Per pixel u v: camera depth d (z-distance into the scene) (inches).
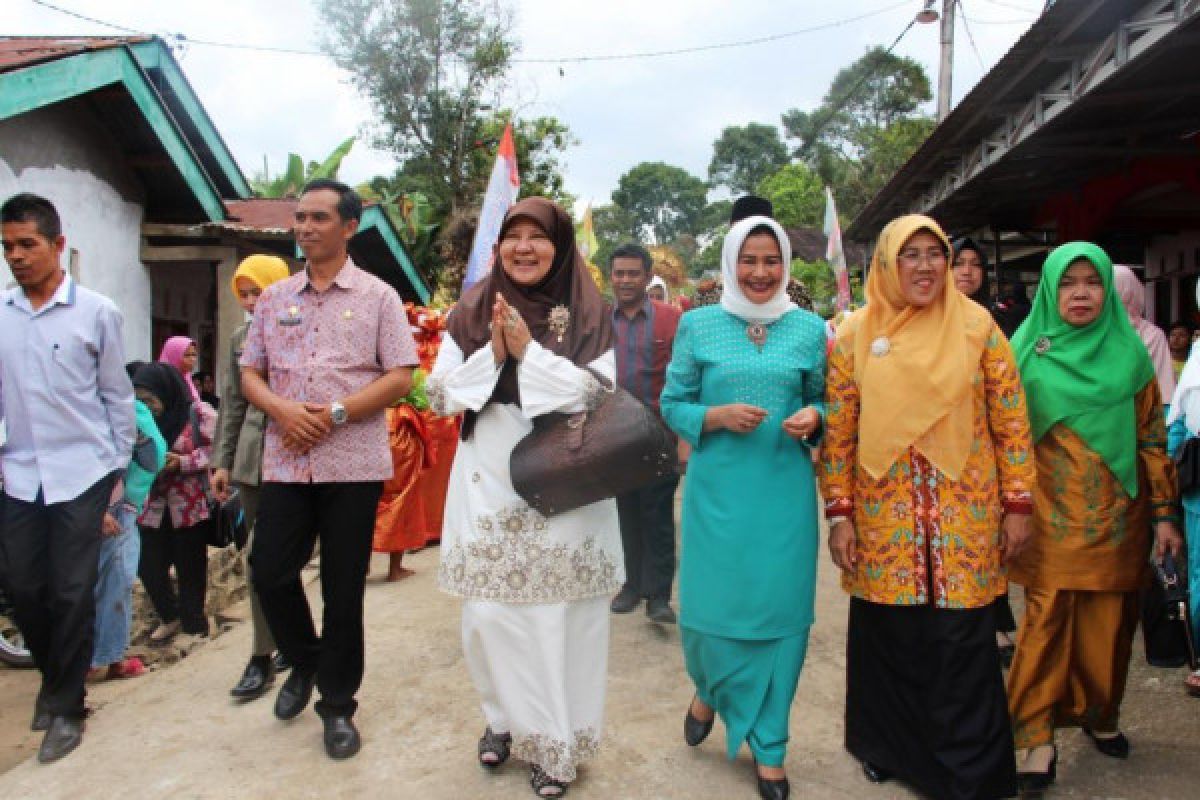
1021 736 115.6
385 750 128.0
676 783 117.9
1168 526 118.0
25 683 178.9
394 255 424.5
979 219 424.8
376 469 125.8
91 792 117.2
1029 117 265.0
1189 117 256.8
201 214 312.8
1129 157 289.6
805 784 117.5
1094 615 117.3
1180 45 187.5
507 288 113.4
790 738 131.9
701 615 115.3
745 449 113.9
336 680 125.8
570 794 115.1
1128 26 201.2
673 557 185.3
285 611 129.9
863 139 1412.4
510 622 110.3
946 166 367.6
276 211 346.0
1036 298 122.3
